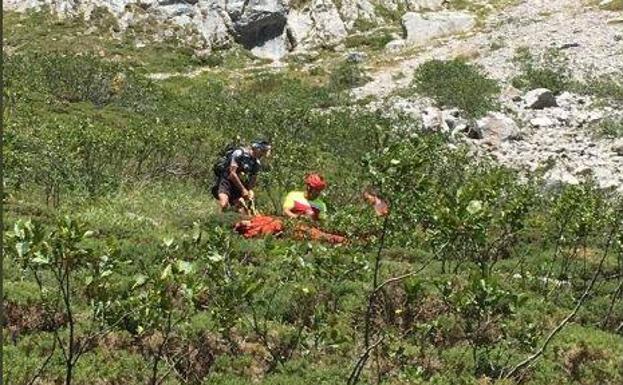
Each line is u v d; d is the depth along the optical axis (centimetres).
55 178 1750
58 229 633
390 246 1433
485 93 3341
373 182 809
